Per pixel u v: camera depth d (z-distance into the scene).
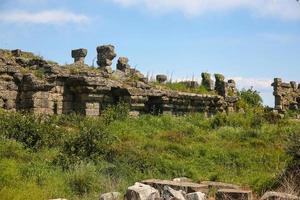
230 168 21.70
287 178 16.11
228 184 16.20
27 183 15.03
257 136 29.92
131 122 31.16
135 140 25.73
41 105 28.92
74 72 31.45
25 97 28.86
